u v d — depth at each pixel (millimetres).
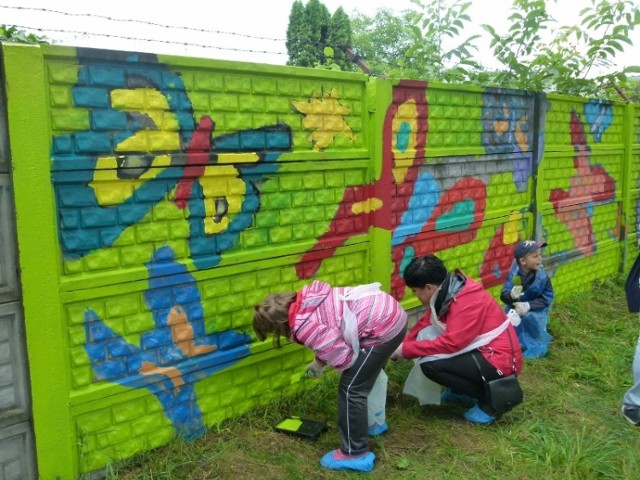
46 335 2729
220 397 3508
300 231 3799
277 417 3678
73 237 2803
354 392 3205
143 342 3125
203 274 3311
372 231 4215
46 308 2717
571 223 6602
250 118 3416
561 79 6625
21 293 2656
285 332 3182
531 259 4859
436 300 3693
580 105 6484
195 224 3260
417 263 3688
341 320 3111
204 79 3176
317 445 3453
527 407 4023
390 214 4312
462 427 3742
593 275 7141
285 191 3678
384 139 4176
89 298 2871
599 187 7035
